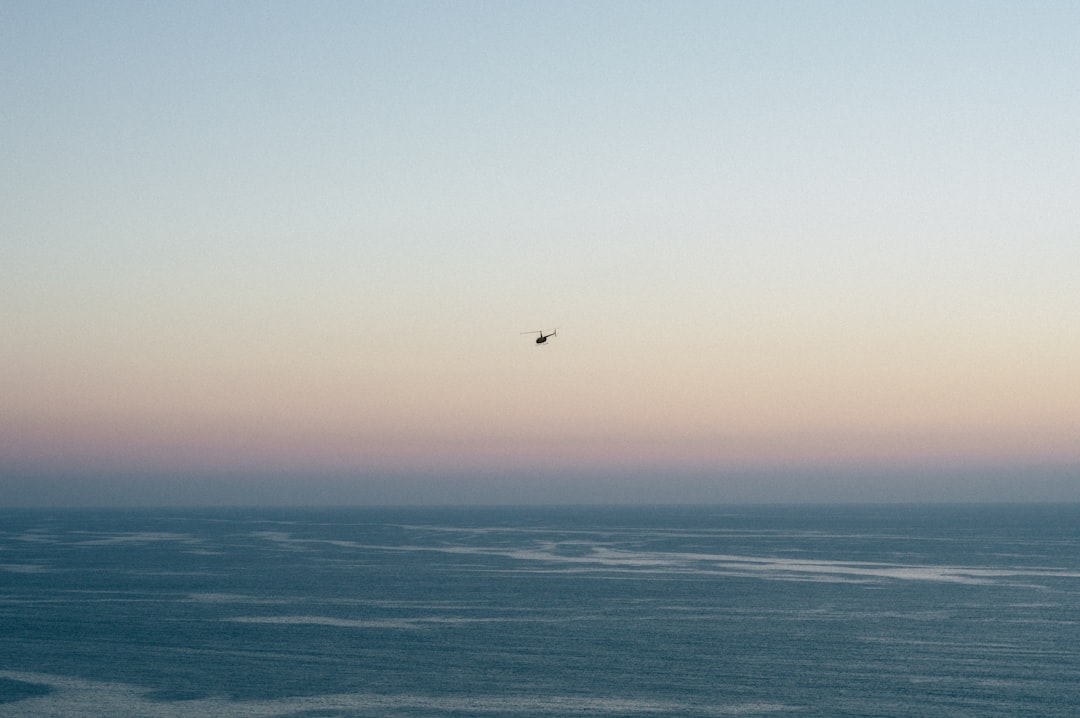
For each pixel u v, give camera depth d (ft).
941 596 406.00
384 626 333.01
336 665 269.03
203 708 225.15
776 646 295.48
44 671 262.88
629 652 286.46
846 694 236.63
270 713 220.84
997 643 297.94
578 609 372.38
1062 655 279.69
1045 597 400.47
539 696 235.40
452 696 235.40
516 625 335.47
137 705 228.02
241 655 283.18
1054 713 218.79
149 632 321.93
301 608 375.86
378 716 218.38
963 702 228.84
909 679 250.98
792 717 217.56
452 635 315.37
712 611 367.25
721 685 246.06
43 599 404.16
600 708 224.94
